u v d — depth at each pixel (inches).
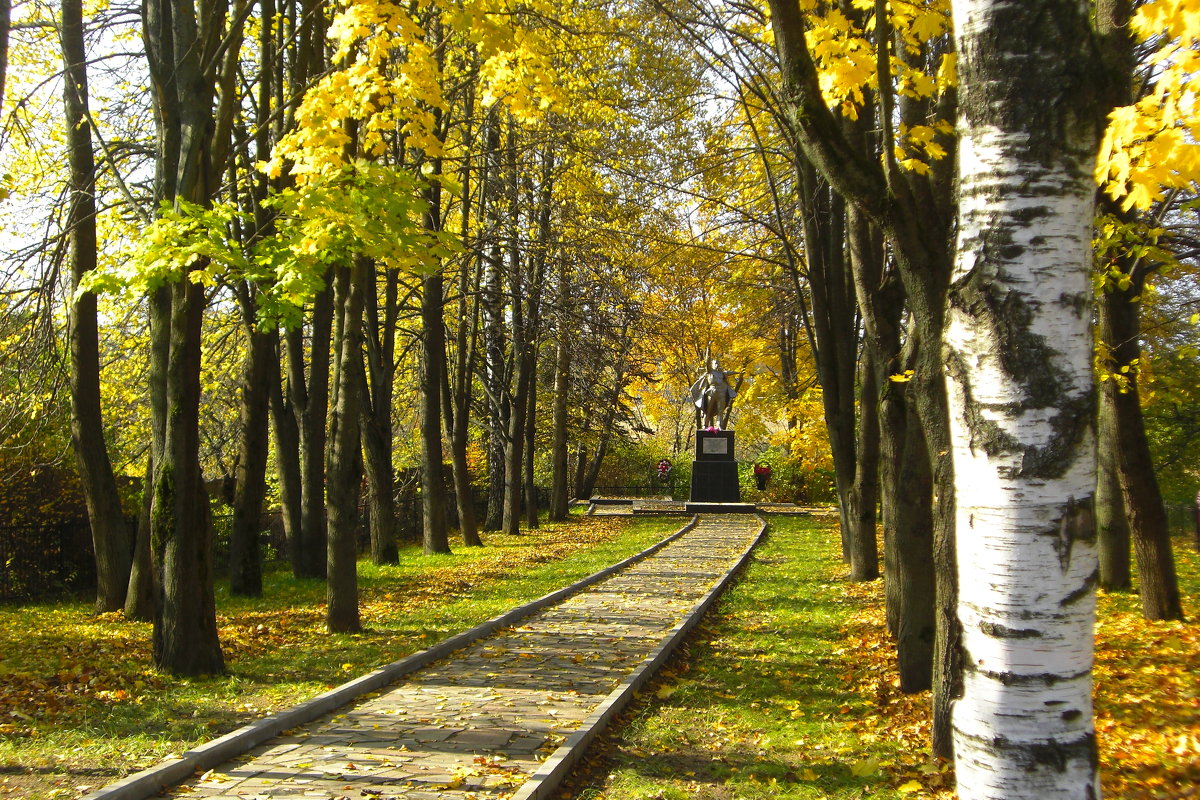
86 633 467.5
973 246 144.6
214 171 397.1
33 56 589.6
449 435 1035.9
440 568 796.0
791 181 735.7
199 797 220.4
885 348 397.1
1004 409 140.0
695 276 925.8
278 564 928.3
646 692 340.2
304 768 242.1
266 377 668.1
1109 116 162.9
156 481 371.6
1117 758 247.3
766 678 363.9
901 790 232.8
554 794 234.2
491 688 332.2
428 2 383.9
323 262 381.7
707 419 1523.1
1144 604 444.1
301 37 506.6
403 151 627.8
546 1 474.6
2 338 518.9
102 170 530.3
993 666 139.3
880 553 845.8
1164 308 637.9
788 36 240.7
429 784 230.2
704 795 234.2
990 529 140.7
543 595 579.5
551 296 1021.2
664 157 684.7
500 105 834.8
